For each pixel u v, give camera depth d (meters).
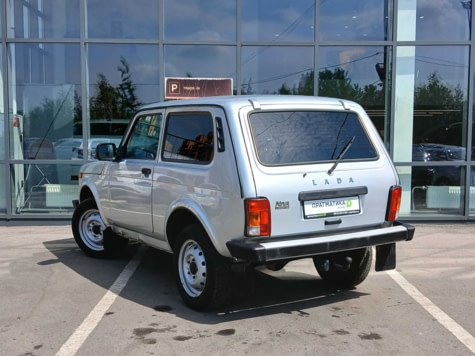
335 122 4.56
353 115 4.70
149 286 5.34
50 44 9.02
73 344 3.85
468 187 8.95
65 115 9.10
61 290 5.18
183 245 4.64
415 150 9.12
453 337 4.01
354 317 4.45
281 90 9.12
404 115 9.12
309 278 5.70
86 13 9.03
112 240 6.31
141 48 9.07
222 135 4.20
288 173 4.07
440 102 9.09
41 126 9.09
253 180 3.95
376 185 4.48
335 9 9.05
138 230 5.42
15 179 9.04
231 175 4.04
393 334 4.06
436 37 9.05
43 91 9.07
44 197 9.09
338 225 4.29
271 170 4.04
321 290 5.24
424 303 4.84
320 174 4.20
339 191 4.26
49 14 9.05
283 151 4.18
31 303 4.78
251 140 4.09
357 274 5.04
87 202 6.42
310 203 4.15
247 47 9.07
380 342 3.90
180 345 3.83
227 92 9.12
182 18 9.04
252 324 4.27
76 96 9.08
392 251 4.62
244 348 3.78
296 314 4.52
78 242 6.52
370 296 5.05
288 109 4.39
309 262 6.44
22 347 3.79
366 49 9.07
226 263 4.34
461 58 9.02
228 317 4.43
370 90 9.13
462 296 5.06
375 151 4.63
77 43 9.02
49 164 9.09
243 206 3.93
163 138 5.00
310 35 9.08
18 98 9.06
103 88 9.12
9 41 8.91
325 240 4.12
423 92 9.09
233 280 4.43
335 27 9.09
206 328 4.17
